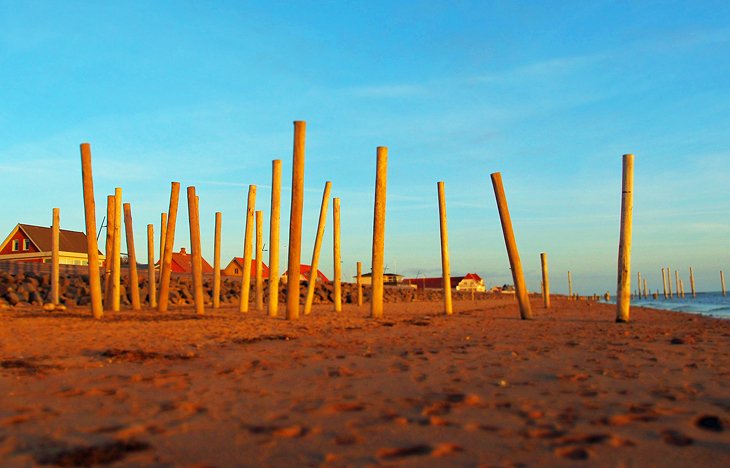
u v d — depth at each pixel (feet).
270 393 20.06
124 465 12.25
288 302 57.88
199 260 70.08
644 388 21.01
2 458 12.67
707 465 12.35
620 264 57.57
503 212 65.05
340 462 12.47
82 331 42.80
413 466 12.23
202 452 13.16
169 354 29.91
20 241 151.33
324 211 73.87
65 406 17.94
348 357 29.45
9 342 35.01
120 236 74.84
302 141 57.06
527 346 34.78
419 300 181.37
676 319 72.02
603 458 12.78
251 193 76.38
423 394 19.90
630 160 55.88
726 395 19.70
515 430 15.11
